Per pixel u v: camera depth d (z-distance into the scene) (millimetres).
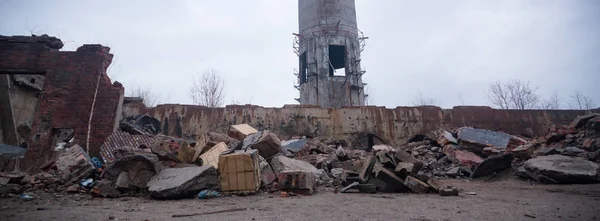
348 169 9531
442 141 14805
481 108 19250
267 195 6602
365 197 6324
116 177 6836
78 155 8023
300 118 17594
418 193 7027
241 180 6637
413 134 18234
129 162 6805
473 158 12688
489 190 7496
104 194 6387
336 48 27422
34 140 10297
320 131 17594
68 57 11523
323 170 9227
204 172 6586
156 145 8055
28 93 14570
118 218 4160
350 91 24516
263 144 8828
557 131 13289
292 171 6926
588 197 5910
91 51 11805
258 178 7148
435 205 5156
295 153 12047
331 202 5590
